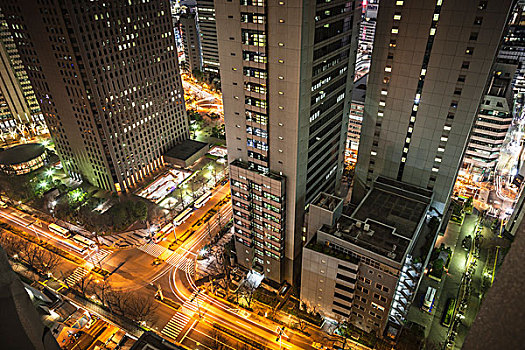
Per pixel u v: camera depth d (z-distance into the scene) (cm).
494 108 14262
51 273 12588
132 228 14788
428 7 8756
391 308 9369
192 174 18188
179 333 10638
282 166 9519
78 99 14425
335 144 11512
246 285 11806
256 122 9250
